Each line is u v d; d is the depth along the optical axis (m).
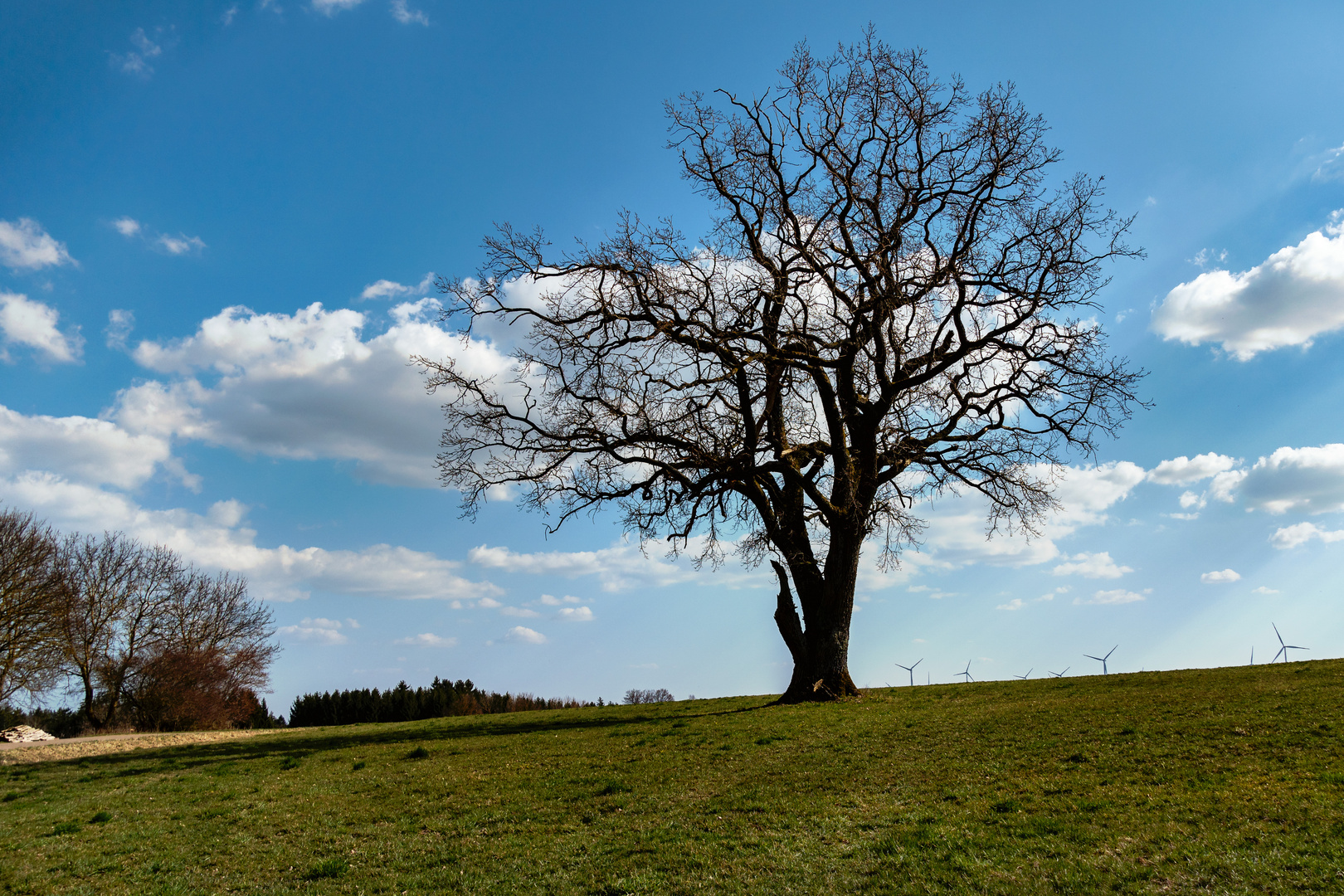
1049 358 26.94
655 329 27.48
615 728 23.81
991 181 26.97
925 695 26.73
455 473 27.34
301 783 17.48
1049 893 8.16
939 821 10.84
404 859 11.23
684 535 27.70
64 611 44.66
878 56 27.95
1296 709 15.98
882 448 28.11
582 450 27.27
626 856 10.52
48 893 10.78
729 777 14.79
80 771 22.23
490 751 20.38
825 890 8.83
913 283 27.25
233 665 52.28
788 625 27.83
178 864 11.77
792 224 28.66
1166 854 8.84
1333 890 7.54
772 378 27.61
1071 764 13.41
